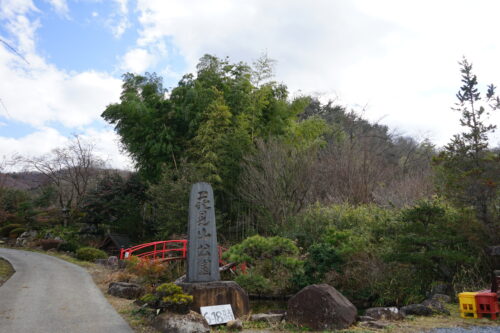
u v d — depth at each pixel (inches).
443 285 313.7
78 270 502.9
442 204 369.7
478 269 309.7
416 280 328.2
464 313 252.5
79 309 276.4
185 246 499.8
